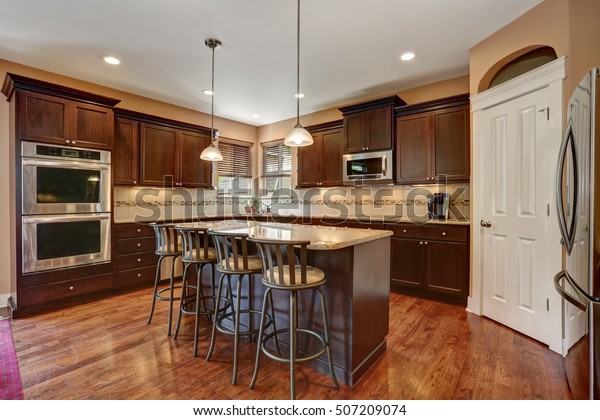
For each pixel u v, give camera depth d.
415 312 2.98
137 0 2.20
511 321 2.58
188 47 2.89
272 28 2.57
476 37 2.74
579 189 1.58
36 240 2.91
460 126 3.32
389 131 3.77
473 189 2.95
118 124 3.69
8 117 3.16
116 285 3.49
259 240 1.66
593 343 1.44
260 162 5.93
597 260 1.42
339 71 3.43
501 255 2.68
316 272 1.85
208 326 2.69
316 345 1.98
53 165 3.01
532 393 1.72
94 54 3.02
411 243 3.46
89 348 2.25
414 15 2.40
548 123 2.24
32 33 2.64
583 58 2.07
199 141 4.61
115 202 4.01
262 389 1.77
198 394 1.72
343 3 2.25
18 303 2.83
